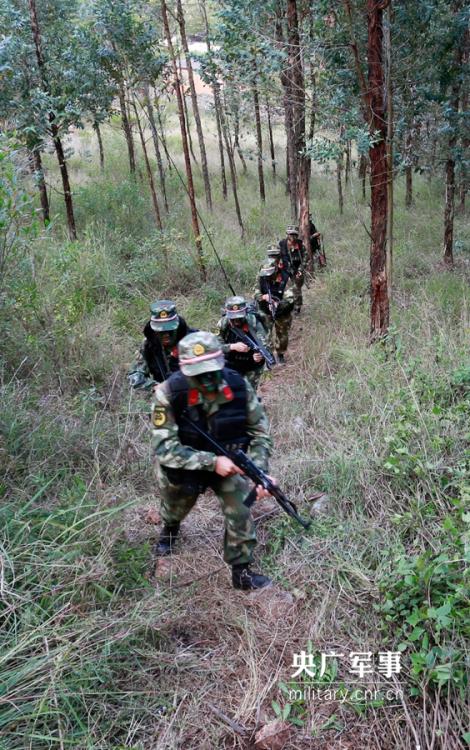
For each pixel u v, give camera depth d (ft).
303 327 30.22
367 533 12.48
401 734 8.85
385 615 10.53
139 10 35.86
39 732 8.38
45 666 8.95
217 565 12.39
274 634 10.62
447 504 12.50
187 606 11.07
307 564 12.07
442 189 55.67
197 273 32.96
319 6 27.17
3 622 9.75
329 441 15.90
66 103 31.76
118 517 12.51
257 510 14.08
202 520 13.97
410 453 14.15
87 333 21.89
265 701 9.53
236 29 28.25
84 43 35.35
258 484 10.37
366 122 22.58
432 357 18.66
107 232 35.60
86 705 8.94
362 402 17.83
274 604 11.27
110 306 25.73
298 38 28.48
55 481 13.88
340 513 13.24
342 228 46.70
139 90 42.09
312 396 19.75
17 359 18.26
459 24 29.30
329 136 29.55
